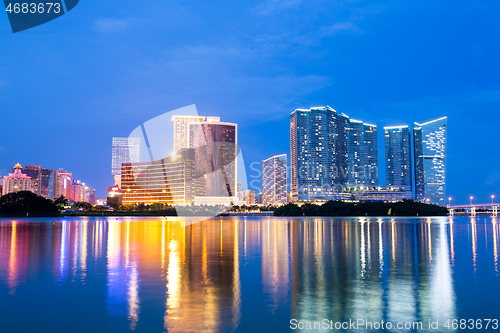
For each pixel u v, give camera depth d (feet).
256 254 78.48
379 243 105.81
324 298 40.68
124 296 41.60
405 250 86.84
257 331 30.55
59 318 34.01
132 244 101.50
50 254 78.64
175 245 98.43
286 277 52.08
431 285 47.16
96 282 48.98
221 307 37.27
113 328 31.42
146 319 33.63
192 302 39.06
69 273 55.42
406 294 42.29
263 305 37.83
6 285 47.29
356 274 54.44
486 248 91.45
